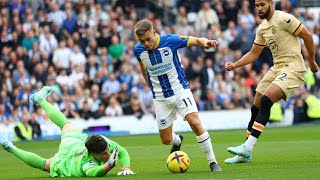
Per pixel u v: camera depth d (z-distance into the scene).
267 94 24.33
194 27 57.34
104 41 52.84
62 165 21.17
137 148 35.28
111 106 49.78
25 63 50.62
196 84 52.22
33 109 48.19
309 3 62.12
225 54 54.25
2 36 51.75
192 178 19.52
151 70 22.11
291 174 19.86
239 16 56.94
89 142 20.33
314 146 32.69
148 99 50.81
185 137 42.31
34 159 21.66
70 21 53.28
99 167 20.14
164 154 30.98
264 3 24.39
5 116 47.94
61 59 51.09
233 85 53.16
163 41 21.78
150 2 58.88
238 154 24.28
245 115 51.66
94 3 55.41
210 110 51.66
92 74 51.41
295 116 52.00
